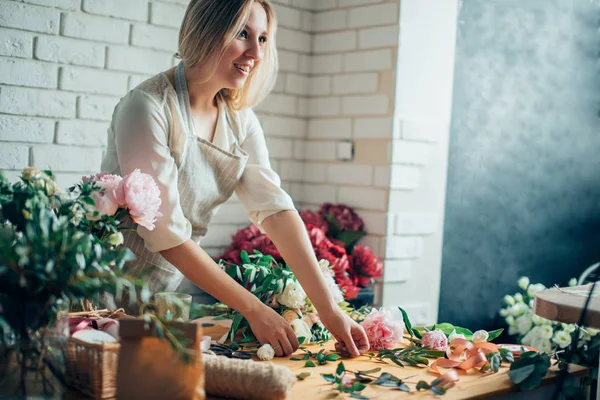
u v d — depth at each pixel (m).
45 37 2.58
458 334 1.71
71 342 1.20
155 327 1.10
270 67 1.94
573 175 3.71
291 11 3.35
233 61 1.80
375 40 3.20
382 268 3.11
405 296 3.26
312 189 3.47
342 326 1.63
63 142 2.66
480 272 3.51
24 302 1.07
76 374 1.20
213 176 1.92
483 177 3.48
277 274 1.75
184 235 1.69
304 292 1.75
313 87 3.46
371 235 3.22
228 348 1.58
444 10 3.27
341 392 1.30
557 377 1.55
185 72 1.85
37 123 2.59
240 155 1.94
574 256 3.74
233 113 1.97
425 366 1.54
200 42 1.77
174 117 1.80
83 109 2.70
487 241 3.52
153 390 1.10
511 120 3.54
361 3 3.25
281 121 3.38
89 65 2.70
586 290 1.72
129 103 1.77
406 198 3.22
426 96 3.25
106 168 1.91
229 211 3.21
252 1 1.76
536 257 3.66
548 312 1.58
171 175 1.73
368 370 1.45
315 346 1.69
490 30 3.44
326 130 3.40
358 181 3.28
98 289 1.10
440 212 3.35
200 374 1.11
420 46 3.20
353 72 3.29
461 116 3.40
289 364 1.51
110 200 1.40
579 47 3.66
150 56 2.87
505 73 3.50
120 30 2.77
